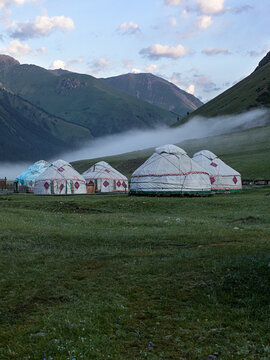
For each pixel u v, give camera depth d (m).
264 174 59.06
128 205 28.05
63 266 11.16
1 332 6.82
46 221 20.20
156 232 16.77
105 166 53.12
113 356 5.93
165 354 5.98
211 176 43.00
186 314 7.49
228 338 6.45
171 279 9.66
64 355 5.88
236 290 8.69
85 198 33.22
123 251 13.16
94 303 8.19
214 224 19.41
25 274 10.36
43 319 7.27
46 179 43.84
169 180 35.97
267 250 12.41
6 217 20.61
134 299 8.42
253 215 22.47
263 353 5.90
